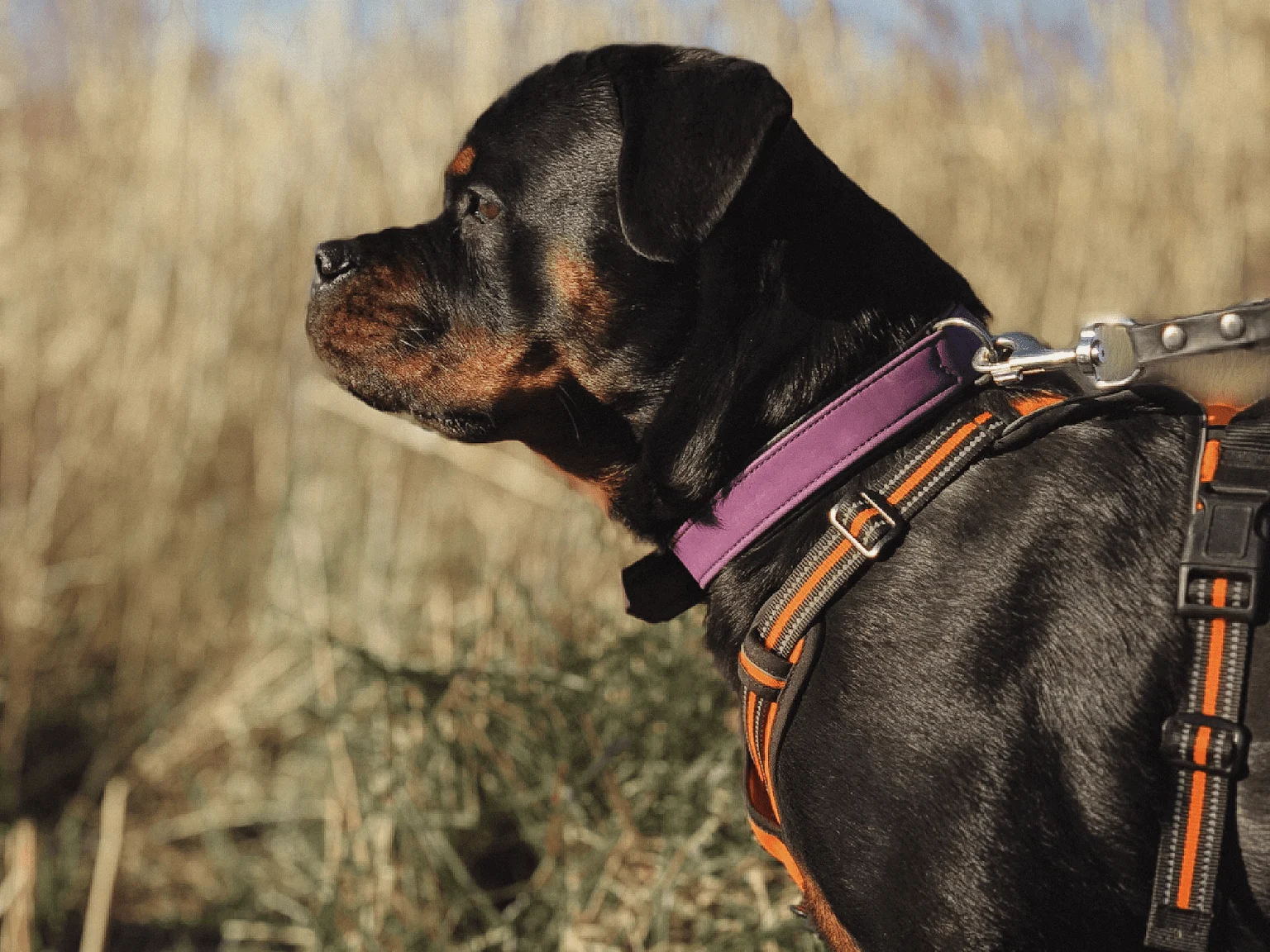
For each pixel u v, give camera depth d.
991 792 1.44
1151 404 1.59
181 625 3.98
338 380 1.93
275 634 3.84
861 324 1.69
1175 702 1.45
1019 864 1.44
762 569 1.68
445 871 2.72
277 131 4.42
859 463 1.64
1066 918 1.45
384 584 3.81
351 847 2.79
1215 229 4.27
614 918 2.54
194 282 4.24
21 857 2.87
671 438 1.75
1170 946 1.41
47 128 4.37
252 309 4.32
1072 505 1.52
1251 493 1.44
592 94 1.81
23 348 4.05
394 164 4.43
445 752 2.78
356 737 2.97
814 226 1.74
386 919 2.66
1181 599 1.43
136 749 3.66
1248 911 1.41
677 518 1.77
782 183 1.74
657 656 2.71
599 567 3.18
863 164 4.24
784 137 1.75
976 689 1.47
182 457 4.11
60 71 4.39
